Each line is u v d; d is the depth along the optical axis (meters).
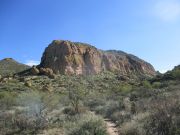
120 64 109.88
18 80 68.12
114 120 24.42
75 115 25.38
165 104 16.31
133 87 52.94
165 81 49.91
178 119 14.26
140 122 17.94
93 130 16.78
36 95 28.44
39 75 76.69
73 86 64.31
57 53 88.56
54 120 23.03
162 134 13.86
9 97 36.09
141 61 126.38
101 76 86.50
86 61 91.75
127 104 28.42
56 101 33.94
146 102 25.08
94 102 39.78
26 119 21.77
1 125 20.89
